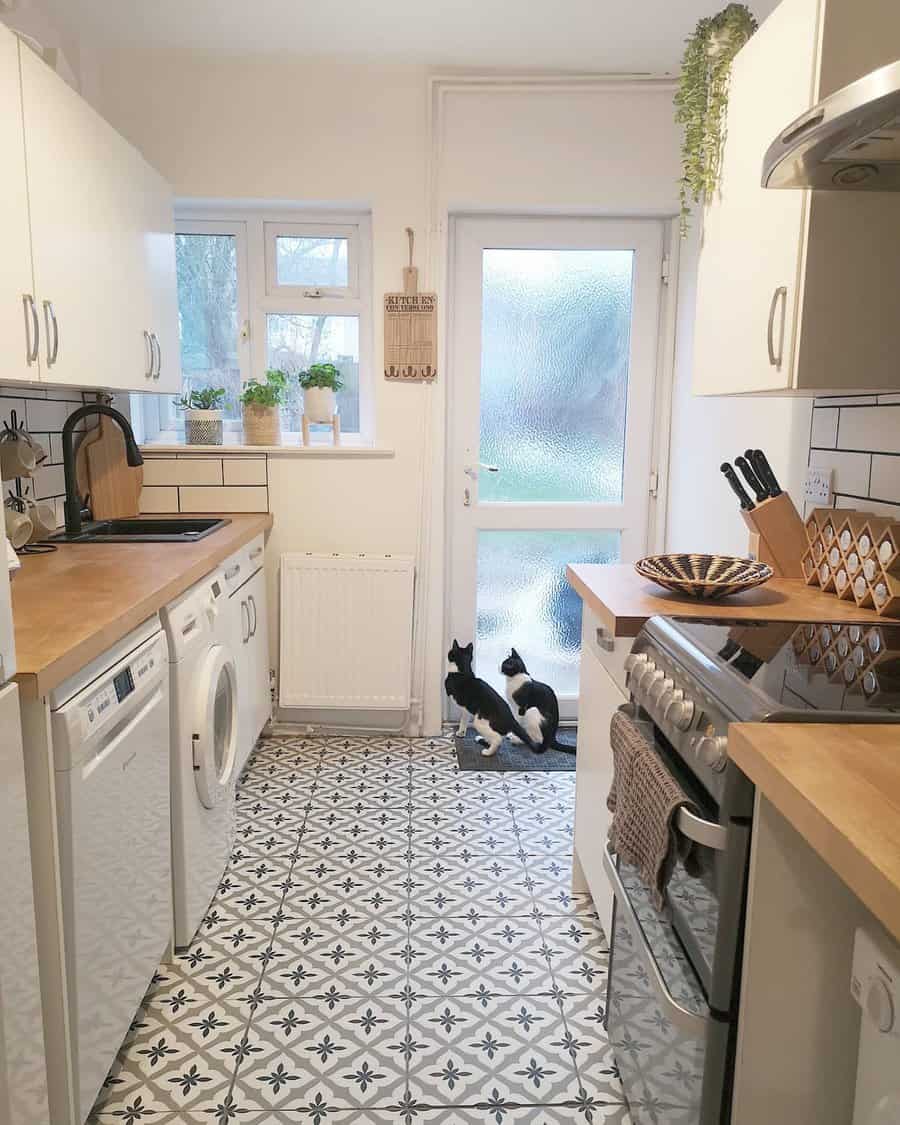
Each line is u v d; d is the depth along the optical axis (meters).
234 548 2.50
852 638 1.45
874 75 1.05
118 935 1.50
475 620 3.55
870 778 0.90
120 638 1.49
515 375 3.42
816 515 1.98
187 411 3.25
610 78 3.01
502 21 2.68
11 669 1.13
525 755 3.27
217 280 3.35
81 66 2.83
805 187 1.47
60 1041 1.29
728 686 1.18
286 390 3.42
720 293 1.90
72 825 1.27
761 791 1.00
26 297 1.74
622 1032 1.60
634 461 3.47
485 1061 1.71
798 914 1.04
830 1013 1.06
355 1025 1.80
